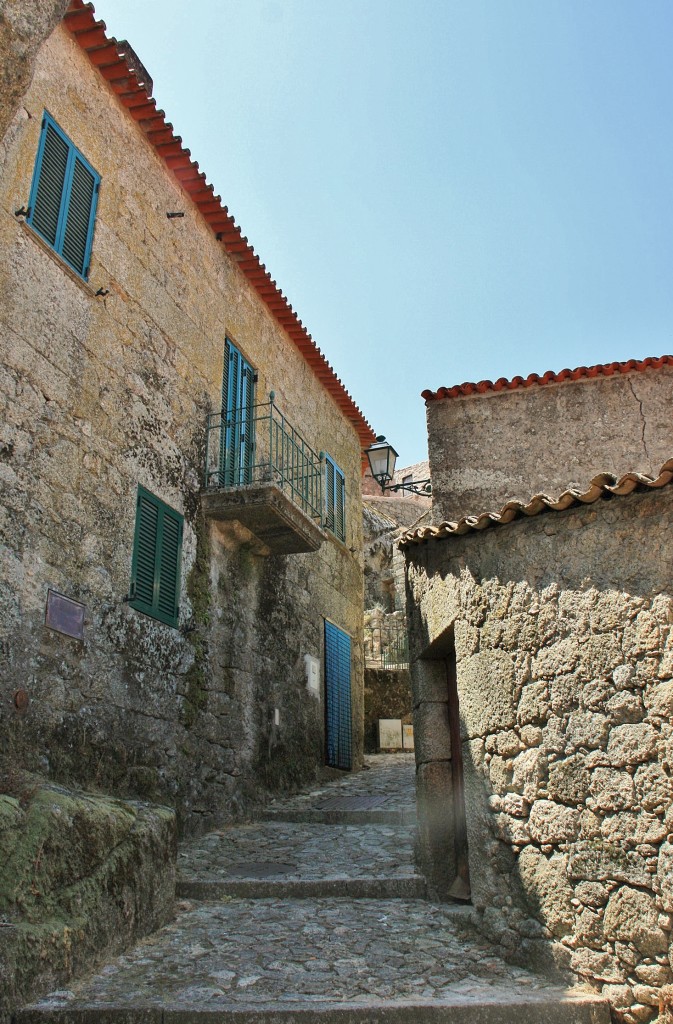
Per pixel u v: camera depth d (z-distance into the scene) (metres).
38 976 4.27
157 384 8.82
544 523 5.20
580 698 4.70
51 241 7.32
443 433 9.25
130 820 5.54
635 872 4.24
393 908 5.99
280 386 12.14
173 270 9.48
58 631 6.70
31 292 6.93
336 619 13.49
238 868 7.07
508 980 4.59
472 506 8.91
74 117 7.93
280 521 9.82
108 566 7.55
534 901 4.80
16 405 6.55
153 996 4.32
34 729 6.27
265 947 5.12
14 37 4.60
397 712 16.50
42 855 4.60
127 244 8.59
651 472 8.77
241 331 11.09
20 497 6.46
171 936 5.34
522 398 9.23
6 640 6.11
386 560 23.64
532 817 4.89
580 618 4.80
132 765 7.50
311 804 10.04
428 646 6.49
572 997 4.25
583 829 4.55
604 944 4.34
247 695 10.00
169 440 8.94
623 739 4.43
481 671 5.50
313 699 12.03
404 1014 4.13
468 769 5.57
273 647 10.96
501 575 5.44
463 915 5.49
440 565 6.26
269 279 11.52
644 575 4.54
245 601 10.32
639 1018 4.07
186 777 8.41
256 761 9.98
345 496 14.59
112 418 7.90
